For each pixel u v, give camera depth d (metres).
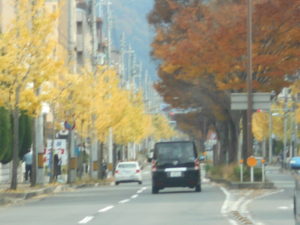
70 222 24.22
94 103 66.94
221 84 51.06
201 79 57.78
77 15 105.06
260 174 48.91
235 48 48.19
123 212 28.48
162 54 55.69
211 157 145.88
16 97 40.28
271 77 50.16
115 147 110.25
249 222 23.31
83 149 80.44
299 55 48.72
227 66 49.38
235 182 47.66
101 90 68.44
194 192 44.38
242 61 49.31
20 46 39.47
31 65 39.94
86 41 108.19
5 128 46.22
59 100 53.81
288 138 137.38
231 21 48.81
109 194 45.12
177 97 67.19
